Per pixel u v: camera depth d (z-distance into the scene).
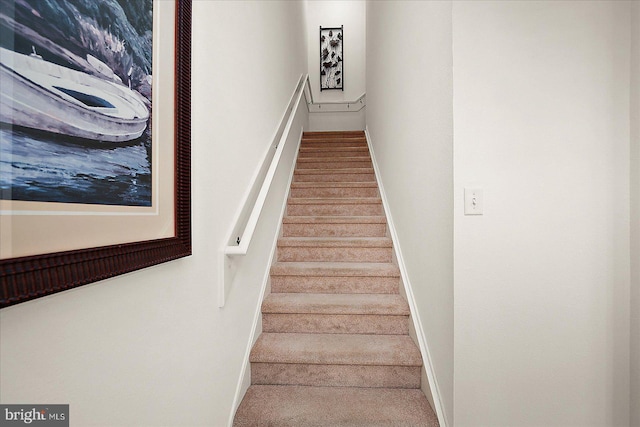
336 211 2.90
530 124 1.24
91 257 0.54
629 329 1.25
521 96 1.24
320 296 2.07
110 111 0.61
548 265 1.25
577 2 1.24
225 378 1.28
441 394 1.38
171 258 0.81
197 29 1.03
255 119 1.73
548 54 1.24
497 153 1.25
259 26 1.83
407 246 1.96
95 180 0.57
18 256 0.43
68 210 0.51
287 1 2.91
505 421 1.26
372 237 2.63
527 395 1.26
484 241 1.25
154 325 0.79
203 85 1.07
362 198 2.94
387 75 2.61
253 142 1.69
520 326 1.26
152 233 0.74
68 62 0.51
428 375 1.49
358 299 2.00
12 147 0.43
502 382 1.26
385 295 2.09
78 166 0.53
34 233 0.45
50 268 0.46
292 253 2.42
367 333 1.87
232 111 1.35
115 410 0.65
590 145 1.24
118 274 0.61
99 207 0.58
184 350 0.94
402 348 1.67
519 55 1.24
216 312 1.18
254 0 1.72
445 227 1.33
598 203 1.24
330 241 2.41
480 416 1.27
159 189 0.77
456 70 1.24
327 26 5.33
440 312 1.40
